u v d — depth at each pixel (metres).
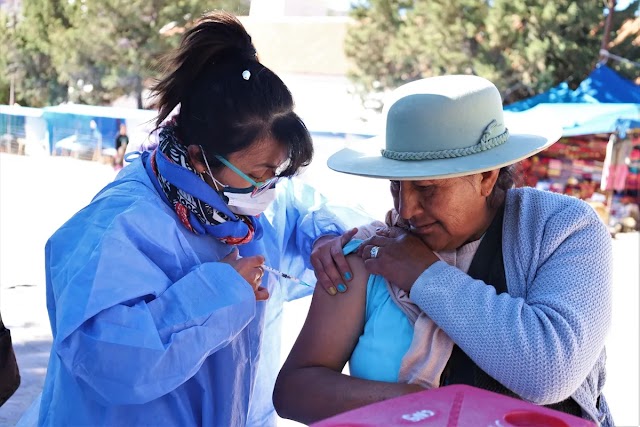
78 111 25.97
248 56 2.08
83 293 1.81
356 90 20.92
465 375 1.91
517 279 1.95
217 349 1.96
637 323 7.93
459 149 1.87
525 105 16.92
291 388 1.99
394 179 1.83
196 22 2.11
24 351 6.14
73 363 1.80
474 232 2.02
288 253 2.63
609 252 1.97
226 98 1.98
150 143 2.28
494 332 1.78
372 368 1.97
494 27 18.39
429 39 19.33
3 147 29.97
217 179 2.06
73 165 25.97
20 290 8.37
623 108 15.23
